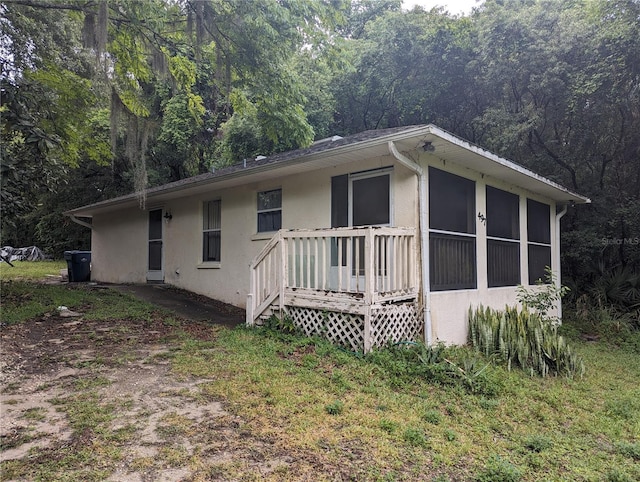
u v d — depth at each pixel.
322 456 2.82
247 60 7.30
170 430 3.09
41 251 24.11
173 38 7.94
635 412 4.23
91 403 3.53
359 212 6.43
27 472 2.49
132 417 3.29
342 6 7.86
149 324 6.64
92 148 11.14
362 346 5.22
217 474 2.55
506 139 11.14
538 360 5.46
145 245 11.74
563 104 10.91
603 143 10.96
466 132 14.50
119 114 7.49
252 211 8.35
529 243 8.77
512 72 11.59
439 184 6.26
